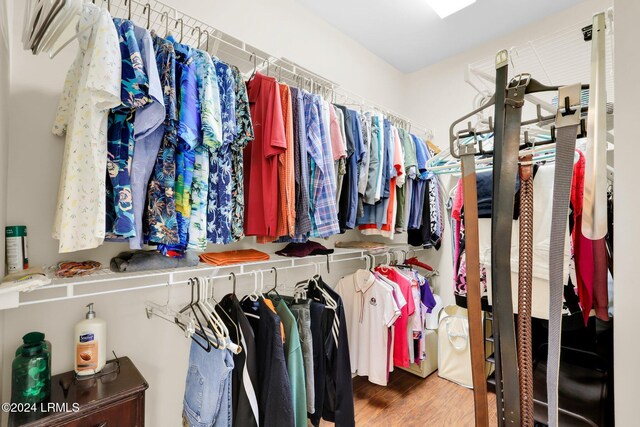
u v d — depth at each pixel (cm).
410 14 218
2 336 97
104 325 110
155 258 117
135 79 82
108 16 79
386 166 179
